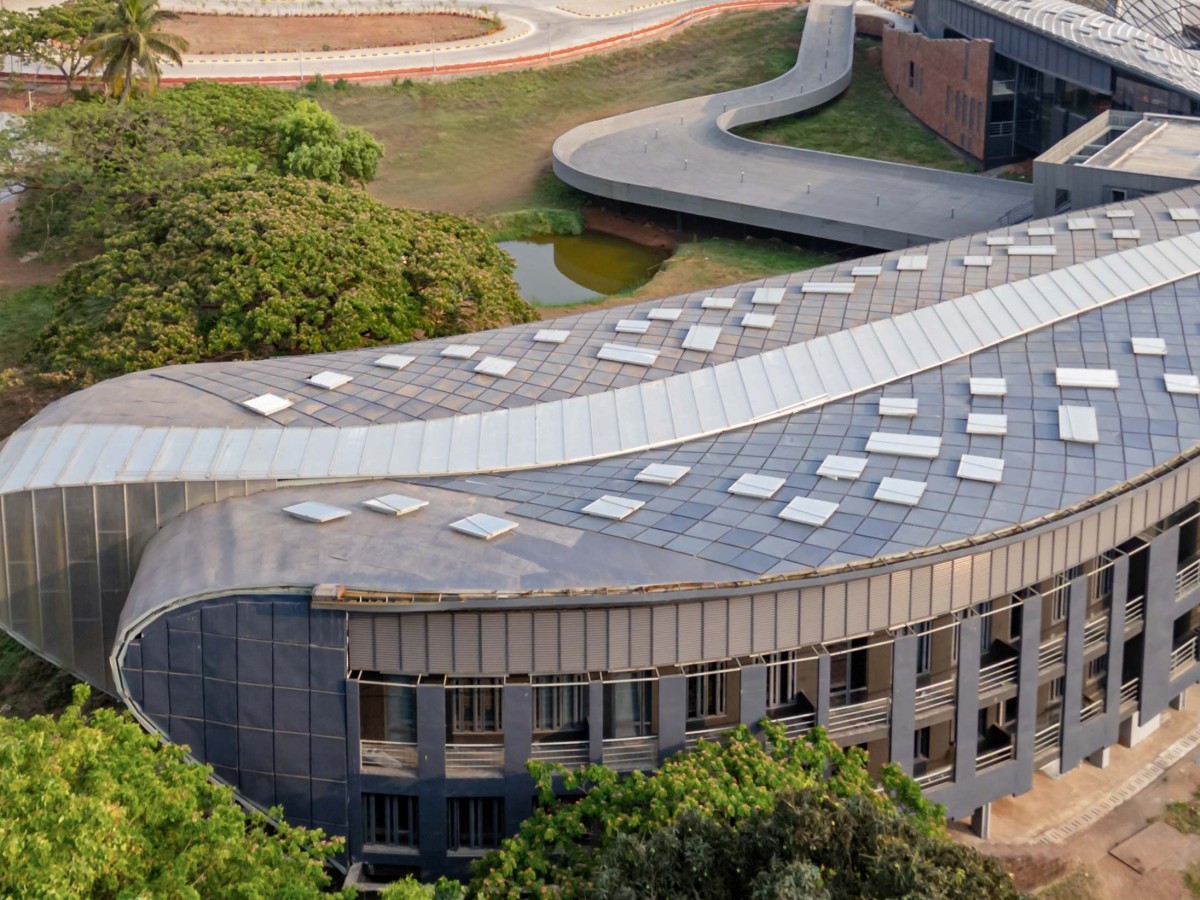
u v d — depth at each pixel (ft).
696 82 505.25
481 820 156.56
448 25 556.51
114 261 274.57
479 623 150.10
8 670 205.26
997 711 172.65
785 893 106.42
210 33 527.81
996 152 415.23
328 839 156.25
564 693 155.63
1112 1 459.73
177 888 114.11
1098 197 297.94
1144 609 177.37
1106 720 176.14
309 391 197.88
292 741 155.43
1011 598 165.89
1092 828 171.94
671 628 150.82
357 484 178.09
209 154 344.90
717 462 176.86
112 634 181.16
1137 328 201.67
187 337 248.11
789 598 151.53
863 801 120.16
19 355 310.65
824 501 163.94
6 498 176.55
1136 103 358.64
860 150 438.81
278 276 255.50
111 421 187.21
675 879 117.50
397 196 416.46
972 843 168.25
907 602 155.84
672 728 153.28
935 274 220.84
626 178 405.59
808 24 529.04
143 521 177.47
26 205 369.50
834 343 199.52
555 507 167.73
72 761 116.78
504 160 447.01
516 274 372.58
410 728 157.07
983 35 419.95
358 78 483.10
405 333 258.78
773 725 150.10
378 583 150.61
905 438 176.65
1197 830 171.53
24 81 445.78
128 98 366.84
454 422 187.93
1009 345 200.23
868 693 161.58
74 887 105.09
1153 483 166.30
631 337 208.85
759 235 383.45
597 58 519.60
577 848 136.77
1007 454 172.04
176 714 157.99
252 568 155.22
